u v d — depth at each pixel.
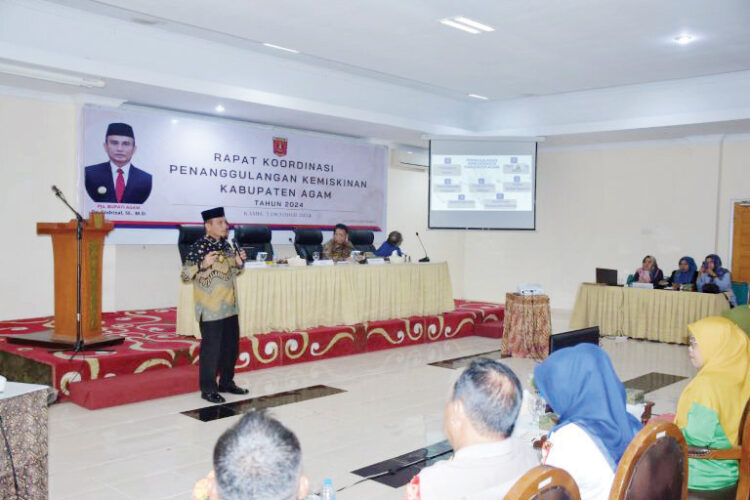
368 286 7.52
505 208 10.07
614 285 9.05
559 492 1.46
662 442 1.79
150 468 3.86
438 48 7.34
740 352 2.77
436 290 8.41
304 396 5.52
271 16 6.30
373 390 5.78
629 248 10.86
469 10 6.02
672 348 8.20
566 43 7.04
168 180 8.31
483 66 8.12
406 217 11.74
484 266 12.59
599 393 2.01
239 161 9.05
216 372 5.26
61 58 6.33
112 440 4.32
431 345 8.04
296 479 1.26
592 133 9.77
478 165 10.09
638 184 10.73
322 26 6.60
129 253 8.24
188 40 7.20
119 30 6.69
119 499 3.43
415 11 6.07
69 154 7.66
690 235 10.22
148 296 8.45
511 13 6.07
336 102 8.76
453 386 1.73
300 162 9.81
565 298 11.62
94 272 5.69
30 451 2.47
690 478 2.67
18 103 7.25
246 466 1.22
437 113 10.16
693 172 10.15
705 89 8.56
